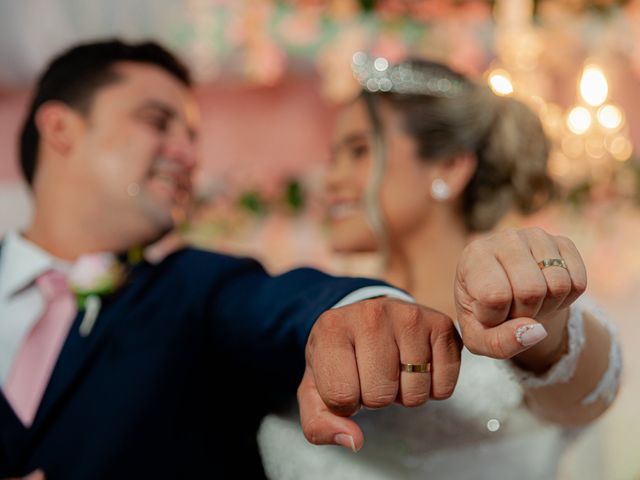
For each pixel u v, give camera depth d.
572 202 3.31
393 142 1.64
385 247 1.66
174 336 1.17
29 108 1.43
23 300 1.26
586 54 3.69
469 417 1.08
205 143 4.48
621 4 3.44
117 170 1.34
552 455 1.12
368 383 0.69
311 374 0.75
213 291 1.19
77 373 1.16
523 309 0.63
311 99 4.52
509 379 0.96
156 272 1.27
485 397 1.09
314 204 3.79
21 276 1.26
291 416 1.12
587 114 2.62
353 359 0.70
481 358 1.11
